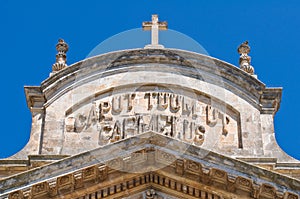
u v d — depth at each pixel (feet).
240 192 175.52
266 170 174.50
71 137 207.92
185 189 177.37
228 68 218.18
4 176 200.95
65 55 225.97
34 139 208.44
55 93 215.10
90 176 175.83
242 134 209.97
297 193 172.65
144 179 178.50
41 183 173.17
